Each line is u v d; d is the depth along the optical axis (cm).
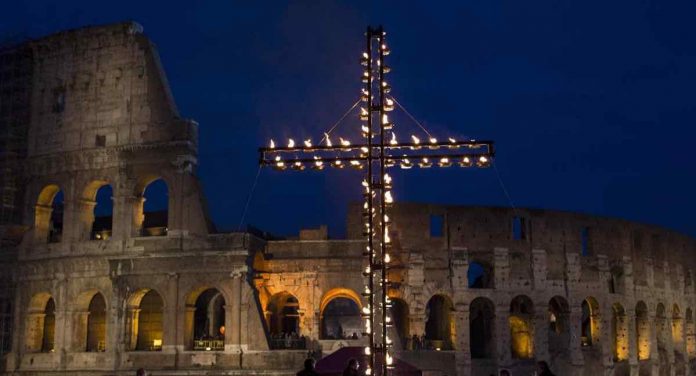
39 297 8294
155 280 7769
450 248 8719
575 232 9456
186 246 7731
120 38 8294
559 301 9400
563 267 9250
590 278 9500
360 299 7994
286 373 7344
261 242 8062
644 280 10475
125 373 7619
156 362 7600
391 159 3812
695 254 12088
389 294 8388
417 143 3803
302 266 8094
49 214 8500
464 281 8650
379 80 3844
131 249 7881
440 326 9550
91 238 8288
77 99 8356
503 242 8931
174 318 7644
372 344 3541
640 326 10538
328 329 9906
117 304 7794
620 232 10088
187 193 7825
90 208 8244
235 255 7569
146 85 8112
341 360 4997
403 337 8612
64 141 8331
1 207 8394
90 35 8388
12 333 8262
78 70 8406
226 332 7544
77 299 8031
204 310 8975
